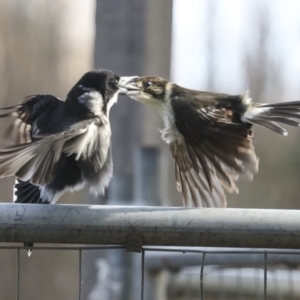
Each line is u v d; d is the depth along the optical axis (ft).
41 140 21.25
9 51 125.70
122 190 43.16
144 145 40.57
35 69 128.16
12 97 124.26
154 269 34.81
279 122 27.71
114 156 45.60
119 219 20.29
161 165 38.11
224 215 20.27
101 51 47.11
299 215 20.20
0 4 125.70
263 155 126.00
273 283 35.58
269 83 183.52
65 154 24.84
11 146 20.93
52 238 20.34
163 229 20.27
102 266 40.78
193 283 36.32
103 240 20.42
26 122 28.30
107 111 27.96
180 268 34.65
